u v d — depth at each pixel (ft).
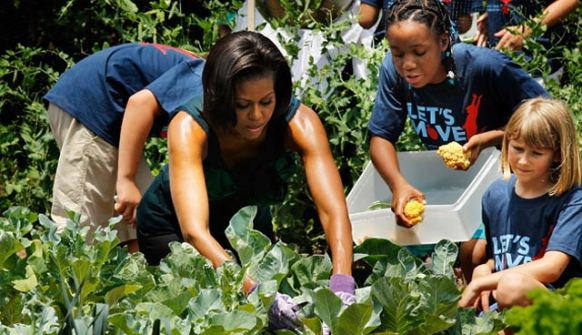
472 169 20.59
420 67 19.07
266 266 15.12
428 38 18.89
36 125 27.09
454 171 20.81
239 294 14.69
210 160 17.03
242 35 16.08
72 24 30.68
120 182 19.62
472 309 14.76
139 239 18.90
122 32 26.25
